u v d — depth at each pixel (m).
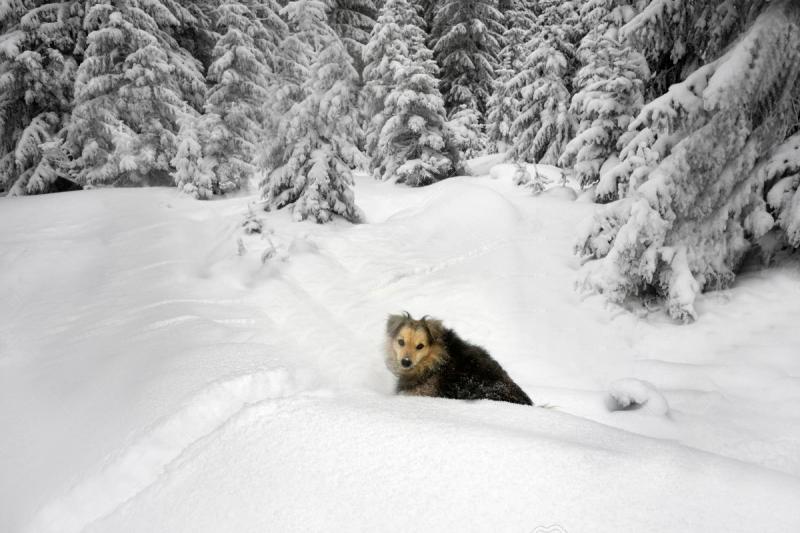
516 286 9.12
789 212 7.43
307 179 13.62
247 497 2.44
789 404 4.92
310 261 10.17
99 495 3.03
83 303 7.70
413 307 8.46
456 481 2.23
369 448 2.56
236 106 18.06
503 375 4.12
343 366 5.80
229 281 9.24
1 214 12.83
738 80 7.06
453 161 20.86
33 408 4.38
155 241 11.20
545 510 2.02
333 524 2.13
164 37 20.67
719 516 1.92
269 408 3.16
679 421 4.52
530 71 21.88
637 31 9.24
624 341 7.18
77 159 18.97
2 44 17.77
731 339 6.80
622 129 14.23
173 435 3.47
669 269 7.72
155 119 18.50
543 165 19.42
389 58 22.19
